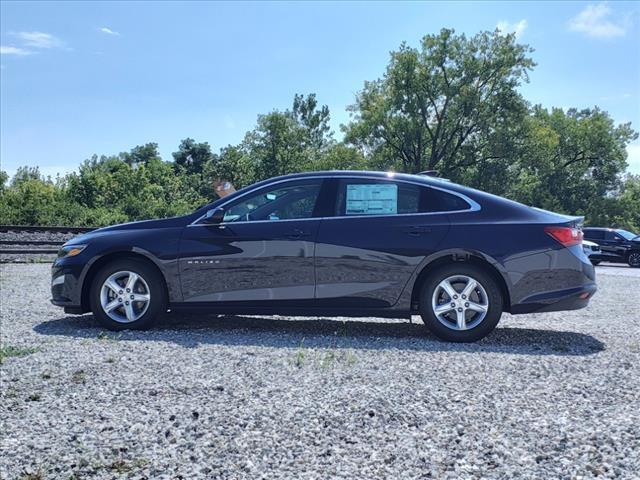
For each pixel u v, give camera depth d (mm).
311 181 6031
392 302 5688
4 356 4719
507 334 6027
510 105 47250
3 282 10680
